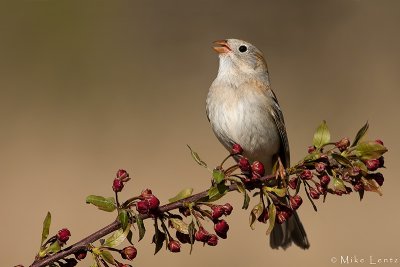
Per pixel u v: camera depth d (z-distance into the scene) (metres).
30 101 15.70
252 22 18.50
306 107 15.19
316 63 17.02
